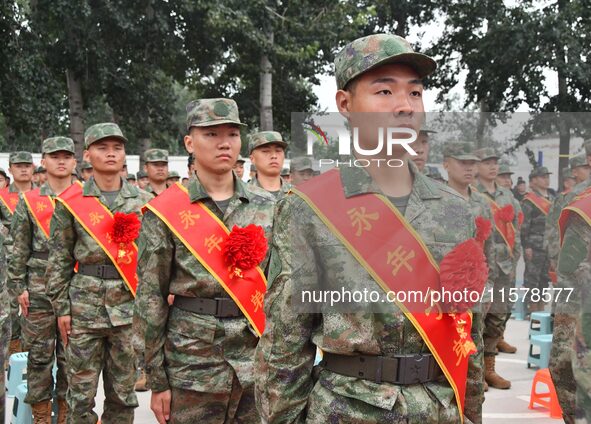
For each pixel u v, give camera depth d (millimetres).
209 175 3691
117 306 4719
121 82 16844
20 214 6039
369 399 1993
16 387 5973
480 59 16531
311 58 17297
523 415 5363
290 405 2121
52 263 4770
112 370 4703
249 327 3512
